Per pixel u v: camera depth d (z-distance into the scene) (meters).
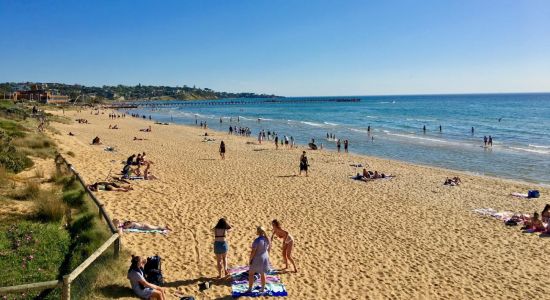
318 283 9.94
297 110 138.25
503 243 13.54
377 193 20.22
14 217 11.07
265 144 43.03
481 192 21.28
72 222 11.07
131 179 19.39
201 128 62.38
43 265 8.71
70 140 32.12
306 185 21.34
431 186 22.48
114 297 7.86
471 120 79.44
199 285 9.10
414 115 98.06
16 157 17.27
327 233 13.83
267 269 9.04
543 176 27.69
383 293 9.68
